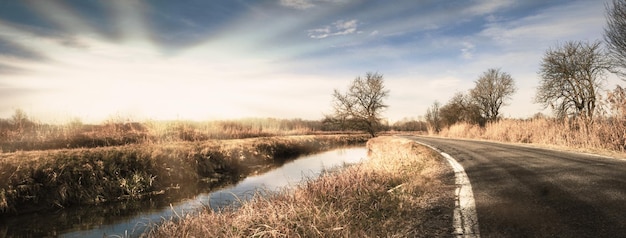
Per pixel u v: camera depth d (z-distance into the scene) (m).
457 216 5.05
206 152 17.19
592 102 27.64
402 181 8.30
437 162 11.75
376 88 55.16
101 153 13.01
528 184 6.74
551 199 5.45
